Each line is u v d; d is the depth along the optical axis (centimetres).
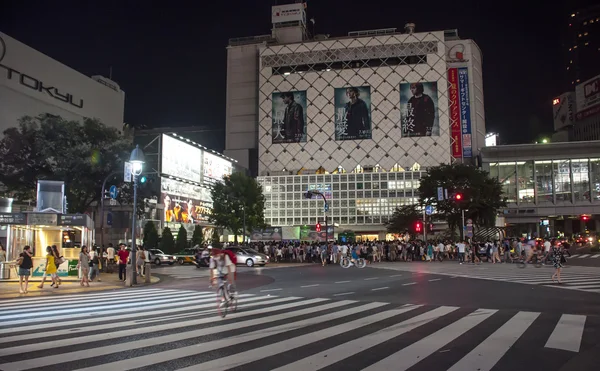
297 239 5962
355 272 2738
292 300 1435
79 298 1562
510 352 751
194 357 723
